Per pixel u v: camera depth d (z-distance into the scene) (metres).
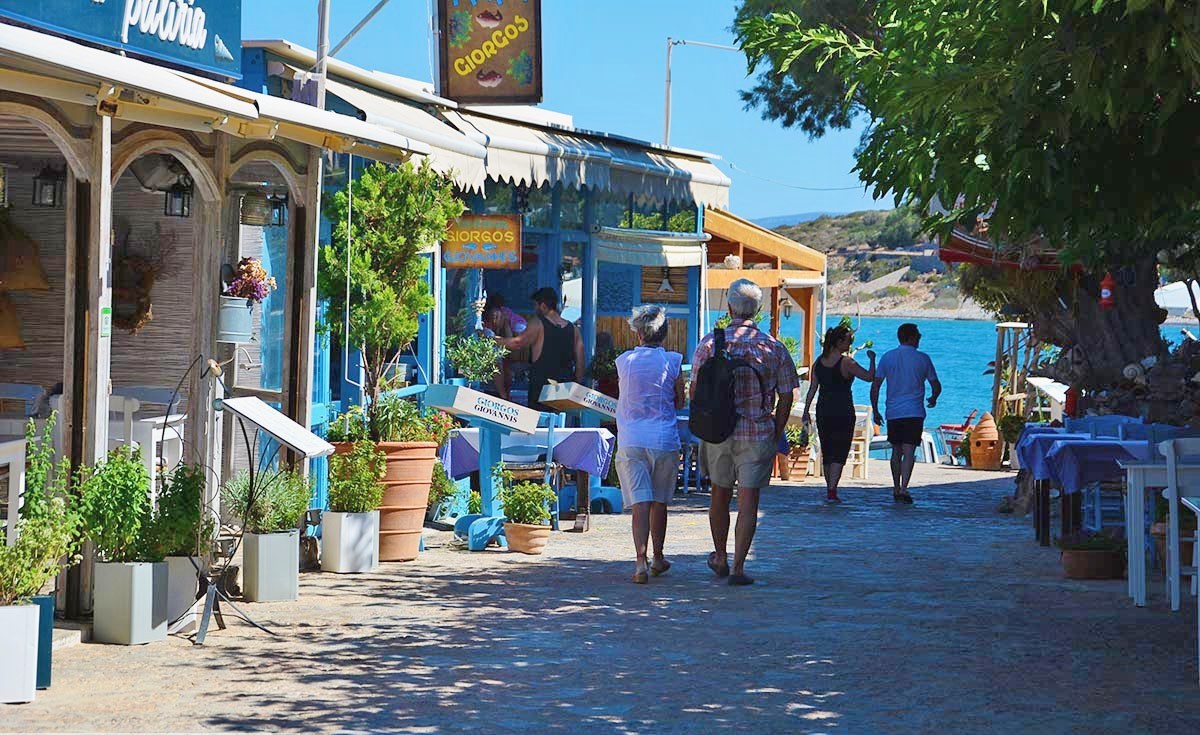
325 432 12.97
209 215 10.53
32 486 7.93
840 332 18.92
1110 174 9.09
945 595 11.28
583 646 9.16
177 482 9.27
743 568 12.44
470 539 13.61
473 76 16.25
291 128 10.41
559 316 17.48
